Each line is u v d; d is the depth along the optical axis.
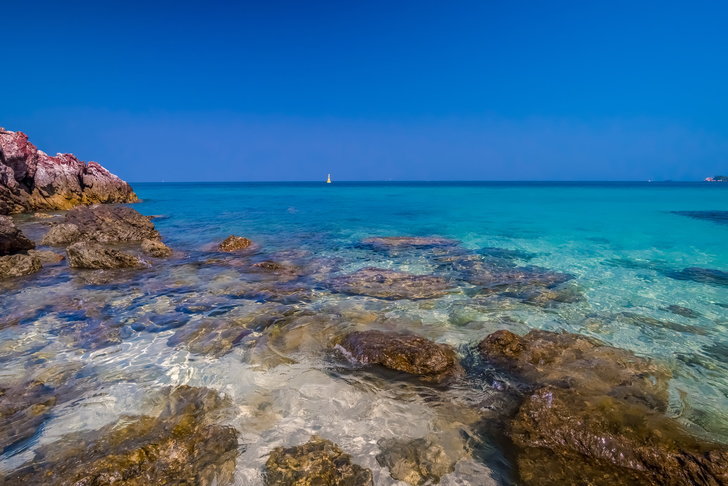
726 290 10.46
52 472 3.89
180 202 47.91
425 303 9.39
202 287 10.59
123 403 5.15
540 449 4.37
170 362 6.32
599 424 4.49
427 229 23.06
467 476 4.04
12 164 30.86
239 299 9.61
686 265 13.41
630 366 6.09
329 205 43.16
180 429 4.63
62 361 6.30
